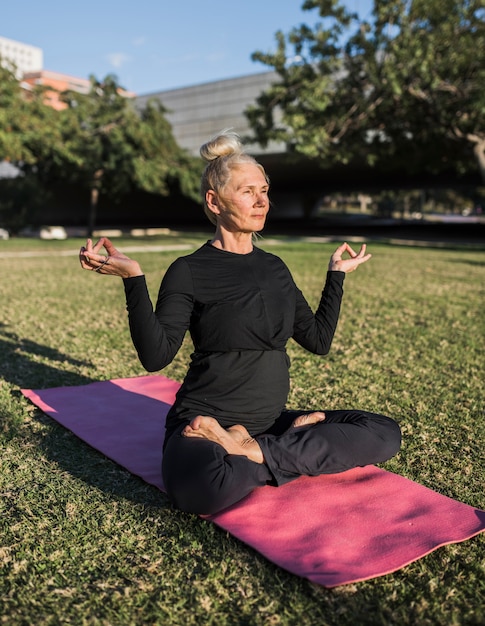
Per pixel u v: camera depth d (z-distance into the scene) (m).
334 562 2.19
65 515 2.60
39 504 2.69
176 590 2.10
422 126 20.80
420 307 8.06
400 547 2.29
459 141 21.25
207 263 2.66
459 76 18.42
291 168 38.94
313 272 12.34
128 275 2.34
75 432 3.51
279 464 2.63
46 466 3.10
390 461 3.18
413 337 6.25
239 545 2.35
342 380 4.65
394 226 44.44
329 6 19.41
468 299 8.88
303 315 2.90
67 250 19.20
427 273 12.45
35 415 3.86
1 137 22.70
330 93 20.69
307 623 1.94
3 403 3.98
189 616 1.97
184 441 2.53
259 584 2.12
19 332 6.16
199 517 2.54
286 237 29.59
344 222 57.31
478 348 5.82
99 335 6.13
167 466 2.51
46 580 2.15
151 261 14.73
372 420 2.83
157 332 2.39
